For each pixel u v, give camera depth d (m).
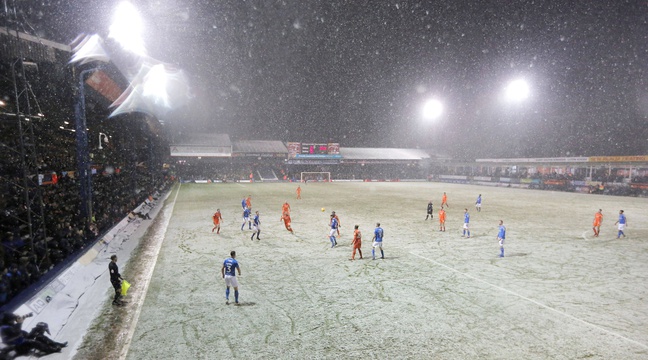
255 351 7.44
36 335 7.41
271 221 23.98
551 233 20.20
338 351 7.43
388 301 10.16
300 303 10.02
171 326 8.61
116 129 28.86
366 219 24.81
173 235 19.47
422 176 87.00
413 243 17.58
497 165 65.31
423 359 7.12
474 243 17.58
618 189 45.47
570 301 10.16
